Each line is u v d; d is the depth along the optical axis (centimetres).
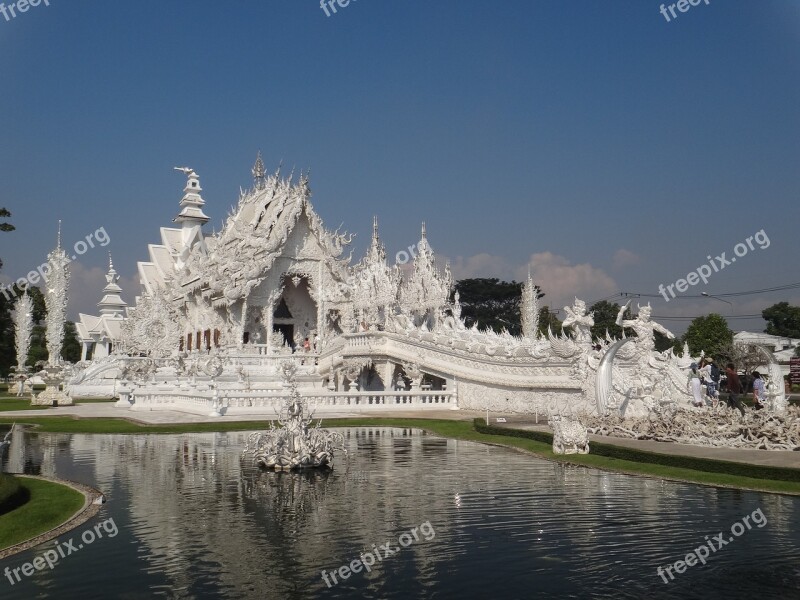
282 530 1355
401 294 6009
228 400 3847
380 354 4856
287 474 1961
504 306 11175
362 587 1053
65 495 1670
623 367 3206
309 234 6612
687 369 3067
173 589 1047
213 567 1142
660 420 2444
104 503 1587
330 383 5428
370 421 3588
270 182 6925
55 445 2662
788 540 1254
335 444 2436
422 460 2219
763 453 2017
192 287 7056
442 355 4497
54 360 6862
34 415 3962
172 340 7281
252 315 6519
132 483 1831
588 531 1333
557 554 1198
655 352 3050
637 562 1156
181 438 2892
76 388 6138
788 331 8231
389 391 4384
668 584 1057
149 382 5028
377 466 2095
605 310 8112
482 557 1188
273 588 1051
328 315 6675
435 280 5881
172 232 9750
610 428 2561
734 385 2773
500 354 4075
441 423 3500
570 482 1808
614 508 1503
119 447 2591
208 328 6812
